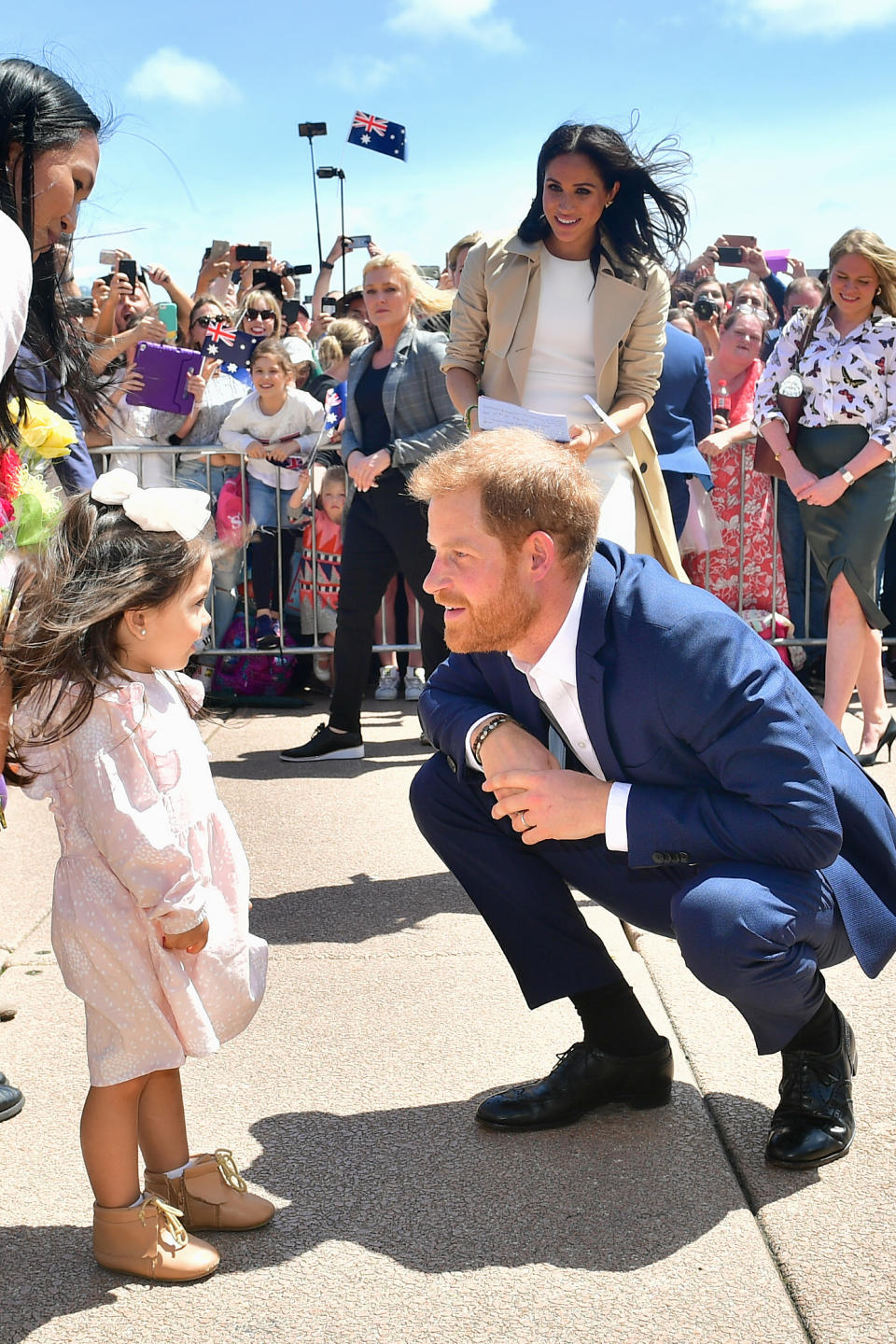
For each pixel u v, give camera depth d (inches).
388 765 215.8
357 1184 95.4
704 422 219.3
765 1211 90.5
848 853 98.2
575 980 102.5
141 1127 90.1
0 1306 82.5
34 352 95.4
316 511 268.8
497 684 103.1
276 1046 116.6
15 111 83.0
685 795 91.9
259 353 258.8
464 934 141.9
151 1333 79.7
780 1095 99.7
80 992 84.1
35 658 81.0
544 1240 88.0
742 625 92.6
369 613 216.8
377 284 210.2
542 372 157.4
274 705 264.1
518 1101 103.0
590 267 154.4
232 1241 89.0
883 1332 77.5
